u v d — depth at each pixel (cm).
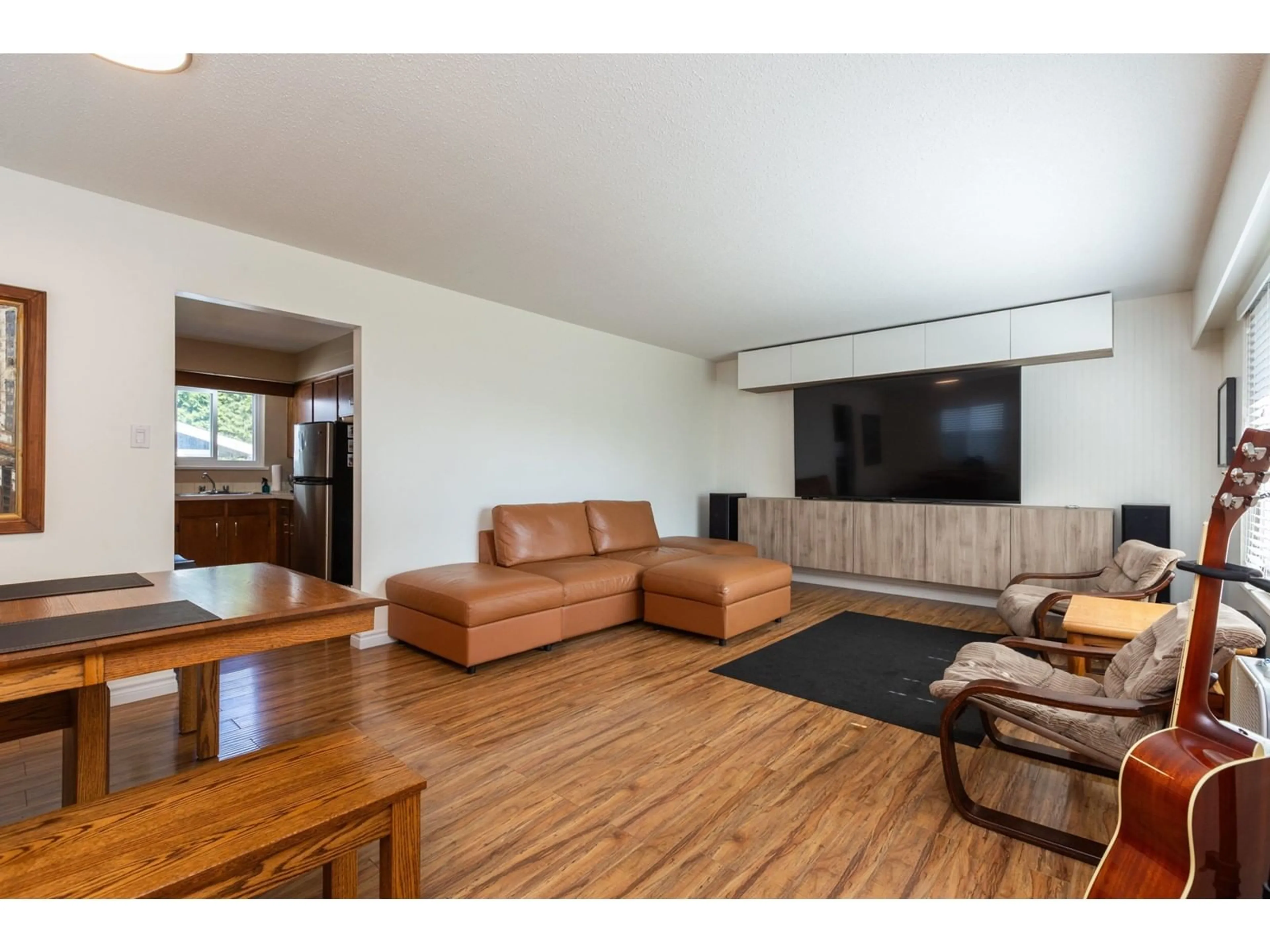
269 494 566
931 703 266
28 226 238
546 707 259
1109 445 411
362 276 345
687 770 204
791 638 371
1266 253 227
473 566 374
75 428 250
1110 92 179
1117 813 178
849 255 319
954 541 448
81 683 119
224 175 238
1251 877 107
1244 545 311
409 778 123
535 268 346
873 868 152
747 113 193
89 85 180
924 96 182
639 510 493
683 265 337
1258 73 169
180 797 114
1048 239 294
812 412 538
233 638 137
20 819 173
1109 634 231
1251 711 175
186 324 437
